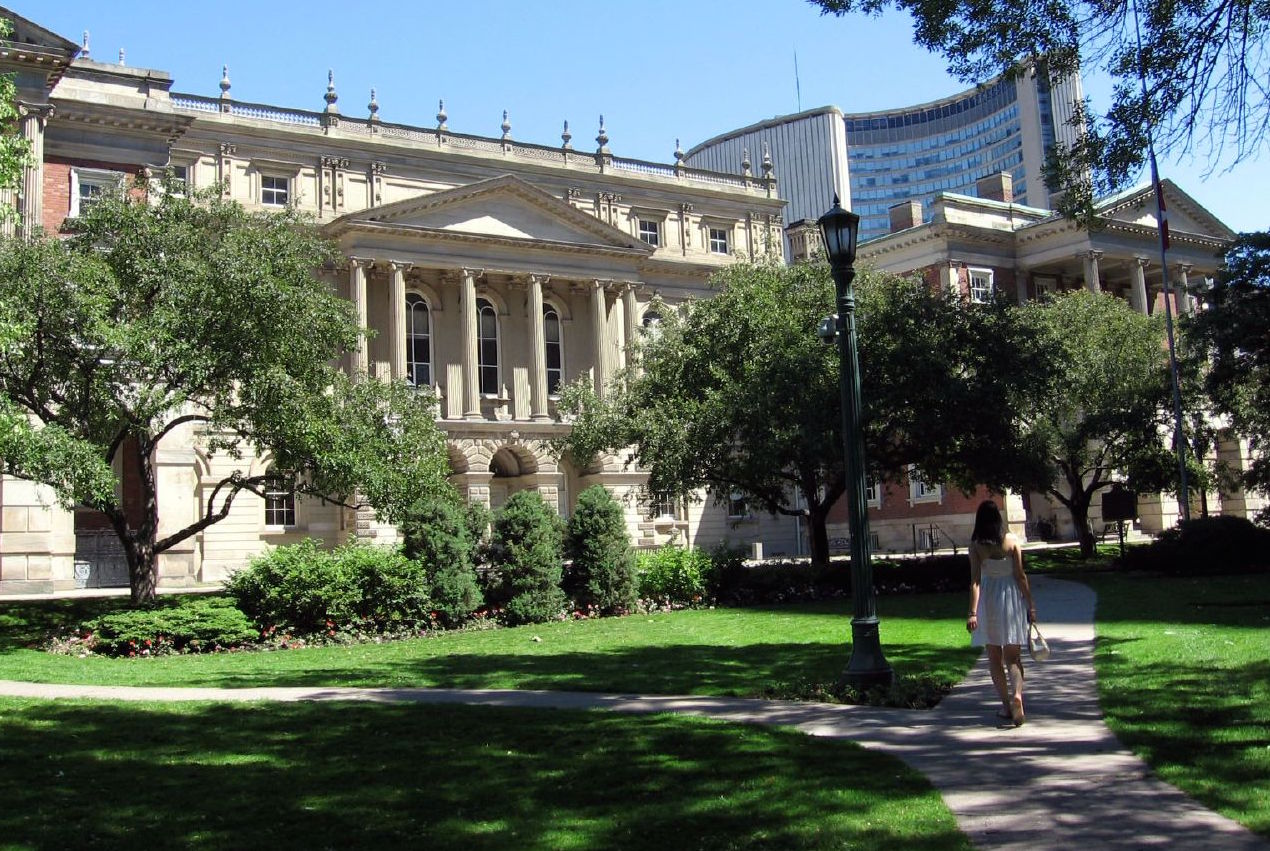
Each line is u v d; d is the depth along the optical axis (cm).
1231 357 3778
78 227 2562
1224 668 1312
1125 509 3653
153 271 2452
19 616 2509
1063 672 1376
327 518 4888
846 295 1365
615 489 5588
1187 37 1487
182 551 4131
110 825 761
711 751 964
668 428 3150
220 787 873
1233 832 683
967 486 3459
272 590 2325
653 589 2981
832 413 2931
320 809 801
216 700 1349
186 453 4194
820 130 11631
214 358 2397
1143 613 2061
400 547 2667
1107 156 1611
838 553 6031
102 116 3869
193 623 2167
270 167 5022
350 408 2698
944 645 1742
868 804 770
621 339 5809
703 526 5944
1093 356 4100
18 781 893
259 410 2450
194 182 4812
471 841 711
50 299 2230
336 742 1056
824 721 1105
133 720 1181
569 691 1402
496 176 5631
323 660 1912
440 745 1032
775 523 6238
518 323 5700
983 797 785
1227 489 4697
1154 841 669
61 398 2405
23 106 3562
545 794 833
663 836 712
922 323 3144
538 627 2520
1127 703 1126
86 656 2053
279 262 2577
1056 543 5650
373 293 5259
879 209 15588
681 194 6262
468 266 5338
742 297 3397
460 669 1677
